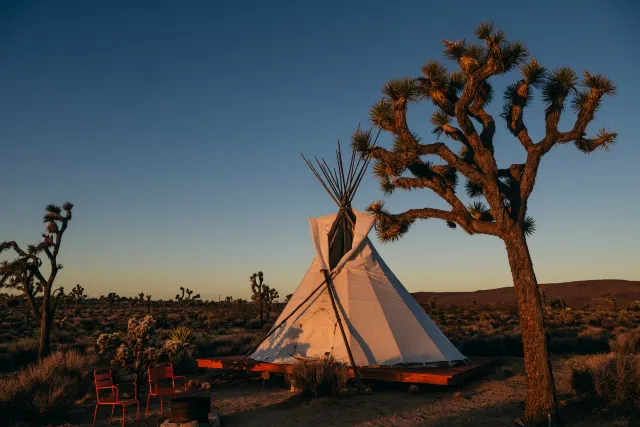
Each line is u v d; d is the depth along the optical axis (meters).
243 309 63.09
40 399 10.28
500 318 46.16
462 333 30.94
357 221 16.66
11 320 48.16
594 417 9.34
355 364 13.79
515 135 10.52
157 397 12.84
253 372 15.63
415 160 10.68
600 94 9.54
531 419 8.98
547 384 9.00
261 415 10.64
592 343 21.28
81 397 12.59
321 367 12.51
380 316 14.89
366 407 11.20
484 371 15.11
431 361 14.27
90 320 47.22
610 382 10.18
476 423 9.62
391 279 16.34
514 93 10.73
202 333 34.91
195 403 9.10
